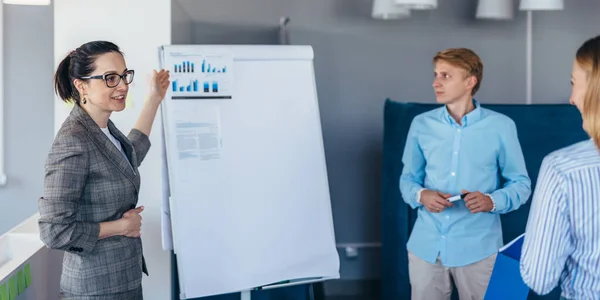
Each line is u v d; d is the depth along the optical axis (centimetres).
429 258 327
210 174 340
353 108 513
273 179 349
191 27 495
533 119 433
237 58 348
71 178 247
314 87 361
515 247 232
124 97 267
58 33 380
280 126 353
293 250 349
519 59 518
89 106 262
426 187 338
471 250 321
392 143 439
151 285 393
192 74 342
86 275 257
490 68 518
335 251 356
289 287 399
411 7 449
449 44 513
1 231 508
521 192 319
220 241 339
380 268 521
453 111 333
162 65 342
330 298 503
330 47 507
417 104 434
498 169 336
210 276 336
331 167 516
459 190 326
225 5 497
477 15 484
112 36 383
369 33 507
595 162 188
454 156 327
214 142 342
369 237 521
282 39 495
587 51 186
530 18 515
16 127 502
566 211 192
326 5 504
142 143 308
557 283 201
